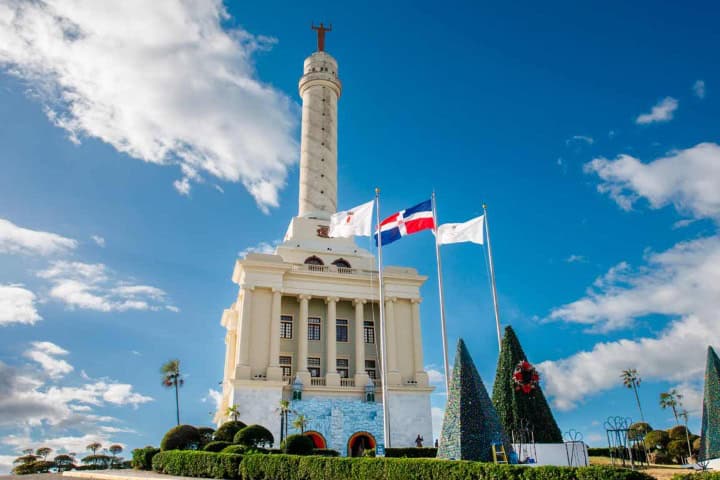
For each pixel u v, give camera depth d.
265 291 68.00
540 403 28.47
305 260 74.88
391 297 72.81
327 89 88.94
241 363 63.03
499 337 41.75
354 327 72.56
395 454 42.72
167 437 45.69
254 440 46.88
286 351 68.50
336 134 87.94
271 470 30.36
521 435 27.47
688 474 16.47
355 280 72.50
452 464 20.42
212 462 34.78
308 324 71.19
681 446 57.03
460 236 45.72
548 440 27.56
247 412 60.09
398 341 71.62
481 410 24.11
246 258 68.94
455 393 24.78
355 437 62.56
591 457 39.59
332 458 26.73
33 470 76.12
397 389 66.75
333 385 65.69
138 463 45.34
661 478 21.14
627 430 28.89
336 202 83.31
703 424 25.75
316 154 84.00
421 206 48.00
